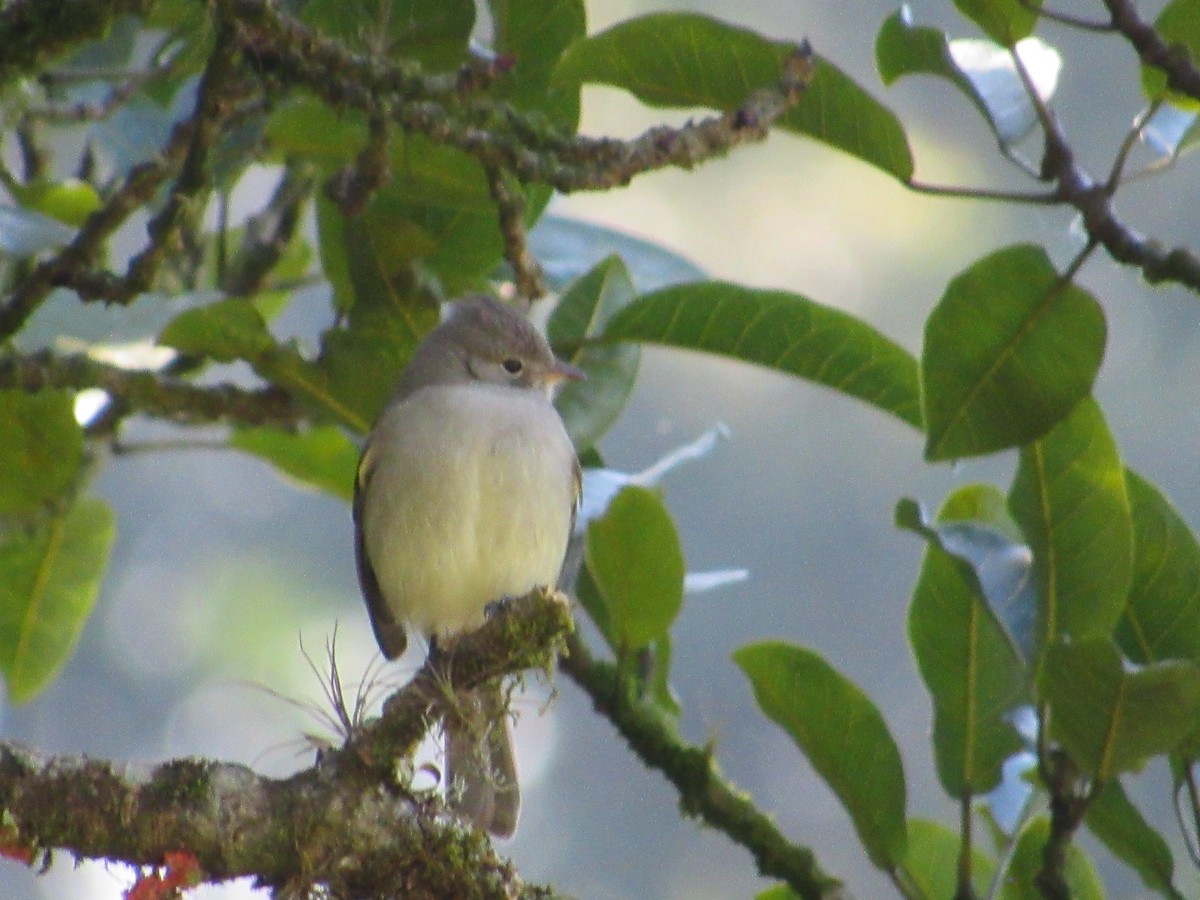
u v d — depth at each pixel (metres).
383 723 5.76
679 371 14.03
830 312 7.57
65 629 9.41
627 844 13.16
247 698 13.91
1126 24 6.51
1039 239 13.34
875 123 6.98
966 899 7.17
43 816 5.21
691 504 13.72
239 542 14.44
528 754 13.38
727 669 13.40
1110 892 11.93
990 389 7.01
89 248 7.29
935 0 14.10
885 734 7.39
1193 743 6.94
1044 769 6.78
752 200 13.87
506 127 6.84
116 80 8.59
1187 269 6.52
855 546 13.70
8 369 7.39
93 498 9.22
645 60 7.20
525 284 7.45
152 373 7.73
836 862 12.96
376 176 7.01
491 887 5.69
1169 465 13.15
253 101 7.98
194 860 5.27
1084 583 7.16
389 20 7.52
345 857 5.56
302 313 13.90
